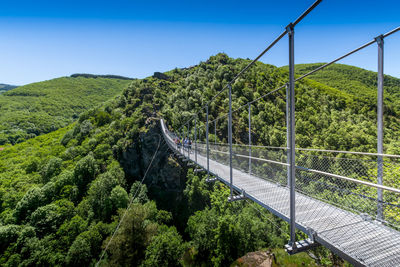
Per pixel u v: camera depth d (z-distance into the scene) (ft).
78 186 116.06
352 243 8.77
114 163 143.02
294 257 54.49
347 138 85.15
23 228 81.25
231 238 65.26
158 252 66.08
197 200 109.60
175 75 286.25
